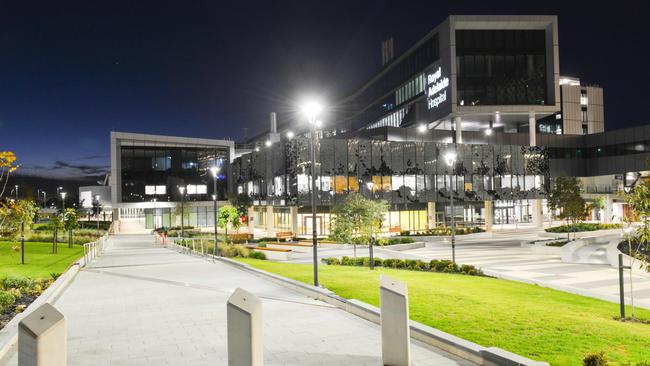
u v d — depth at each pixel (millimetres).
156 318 11297
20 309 11656
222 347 8836
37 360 4957
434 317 10781
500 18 70812
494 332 9500
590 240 35281
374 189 54906
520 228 64312
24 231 20625
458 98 70938
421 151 58062
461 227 59406
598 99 100438
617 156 75625
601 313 12906
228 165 80938
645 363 7285
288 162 52656
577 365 7461
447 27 71375
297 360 7891
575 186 39000
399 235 48438
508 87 72062
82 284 17062
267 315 11297
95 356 8320
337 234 25891
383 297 7352
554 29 72188
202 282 17266
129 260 27719
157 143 75125
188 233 60156
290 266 23688
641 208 14031
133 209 74438
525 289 16906
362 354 8188
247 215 72062
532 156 65375
